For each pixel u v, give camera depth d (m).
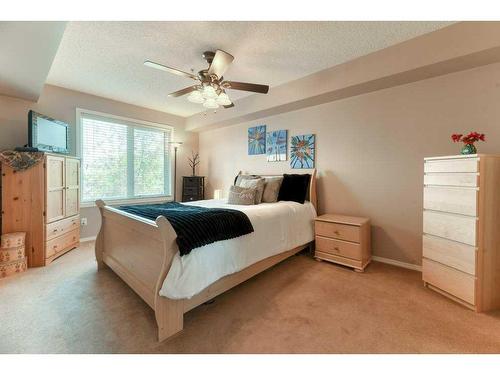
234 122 4.44
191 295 1.57
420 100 2.56
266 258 2.42
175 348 1.47
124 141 4.28
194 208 2.53
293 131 3.69
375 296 2.10
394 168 2.76
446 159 2.03
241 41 2.29
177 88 3.51
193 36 2.21
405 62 2.30
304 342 1.53
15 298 2.03
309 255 3.18
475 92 2.24
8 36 1.79
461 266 1.92
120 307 1.91
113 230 2.43
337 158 3.22
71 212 3.30
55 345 1.48
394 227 2.79
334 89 2.81
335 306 1.94
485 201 1.83
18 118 3.16
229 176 4.75
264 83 3.31
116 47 2.40
